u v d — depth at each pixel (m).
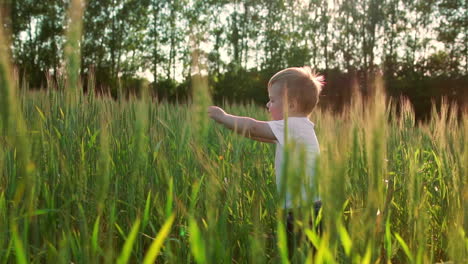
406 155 2.97
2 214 1.68
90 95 2.76
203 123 1.24
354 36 40.38
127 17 37.72
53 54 28.59
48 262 1.44
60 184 2.04
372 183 1.20
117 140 2.74
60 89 2.43
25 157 1.12
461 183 1.89
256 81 41.97
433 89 35.47
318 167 1.18
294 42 43.38
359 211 1.28
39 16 30.33
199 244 1.09
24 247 1.34
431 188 3.05
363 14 40.09
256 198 1.96
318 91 2.89
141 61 39.00
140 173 1.97
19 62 28.16
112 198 1.82
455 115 2.95
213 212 1.14
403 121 3.58
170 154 2.48
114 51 37.44
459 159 1.92
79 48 1.53
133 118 3.00
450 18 38.94
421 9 39.09
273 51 42.91
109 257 1.10
